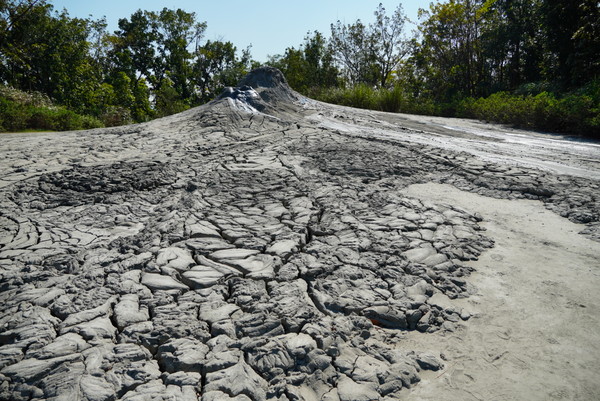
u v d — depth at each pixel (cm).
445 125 1155
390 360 242
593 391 220
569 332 269
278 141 785
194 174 588
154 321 263
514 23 2178
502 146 831
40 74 2716
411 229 415
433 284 322
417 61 2748
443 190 551
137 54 3944
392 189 546
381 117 1177
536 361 244
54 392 205
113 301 286
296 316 273
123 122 2197
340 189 530
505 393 219
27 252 357
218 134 829
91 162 649
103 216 446
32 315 266
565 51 1634
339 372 231
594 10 1476
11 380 212
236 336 253
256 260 346
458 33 2397
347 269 334
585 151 788
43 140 834
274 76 1253
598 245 390
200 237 391
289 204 479
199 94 4269
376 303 292
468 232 414
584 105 1038
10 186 531
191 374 224
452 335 268
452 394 219
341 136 838
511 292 316
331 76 3422
